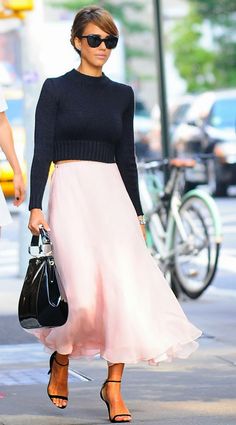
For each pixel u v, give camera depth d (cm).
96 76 791
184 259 1406
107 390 784
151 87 6569
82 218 777
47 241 784
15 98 2736
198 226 1402
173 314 774
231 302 1395
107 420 788
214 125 3108
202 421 779
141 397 861
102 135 786
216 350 1062
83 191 780
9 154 812
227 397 857
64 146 786
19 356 1062
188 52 6412
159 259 1399
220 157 3028
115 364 782
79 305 762
